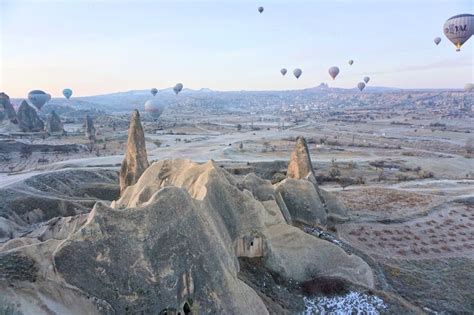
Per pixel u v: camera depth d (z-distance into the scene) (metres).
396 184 85.31
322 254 35.72
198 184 34.44
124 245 23.72
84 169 81.25
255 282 31.41
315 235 44.31
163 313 23.06
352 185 83.25
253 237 33.91
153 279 23.30
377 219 54.50
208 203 31.45
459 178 98.06
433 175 100.00
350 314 30.92
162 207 25.86
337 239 45.31
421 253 45.22
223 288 24.98
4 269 21.78
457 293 37.03
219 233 30.00
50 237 44.69
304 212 48.25
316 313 30.66
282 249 34.75
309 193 49.69
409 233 50.44
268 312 26.89
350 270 35.44
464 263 43.28
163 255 24.22
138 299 22.66
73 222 45.16
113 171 84.00
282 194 48.84
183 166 40.75
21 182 66.62
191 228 25.91
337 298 32.44
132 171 57.88
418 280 38.81
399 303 32.94
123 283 22.73
